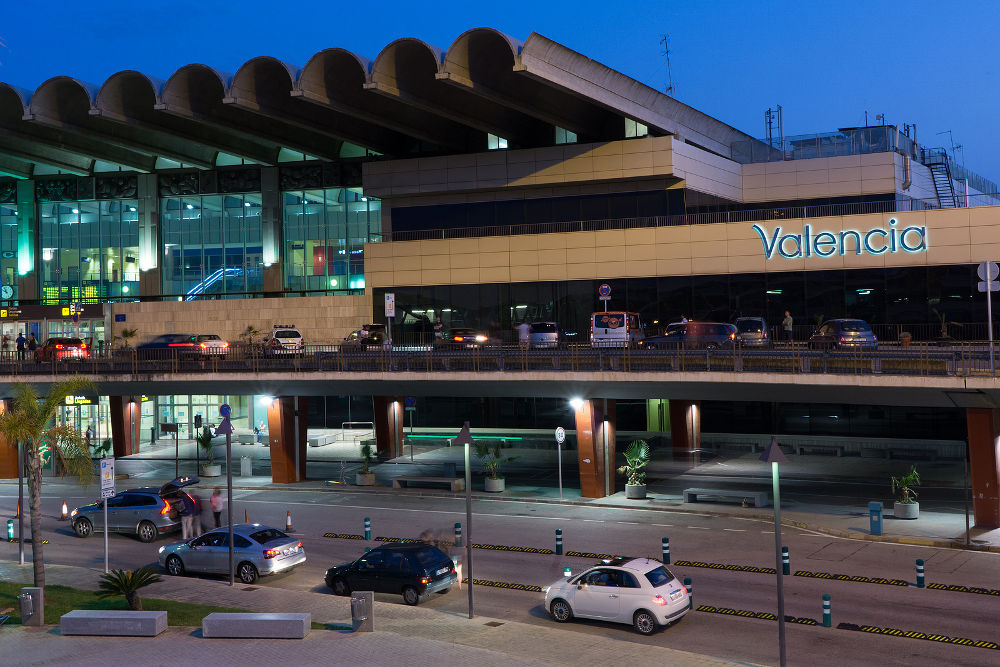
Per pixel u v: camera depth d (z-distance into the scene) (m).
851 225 49.94
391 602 23.80
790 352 32.38
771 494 38.41
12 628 21.08
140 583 22.14
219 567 26.59
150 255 67.50
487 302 57.31
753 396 34.28
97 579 26.44
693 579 25.20
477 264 57.44
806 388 33.16
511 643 19.72
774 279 51.53
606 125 56.22
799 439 52.09
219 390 45.16
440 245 58.31
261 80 51.22
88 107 56.84
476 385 39.88
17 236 70.19
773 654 19.06
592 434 38.28
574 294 55.41
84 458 25.78
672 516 34.53
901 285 48.94
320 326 61.72
